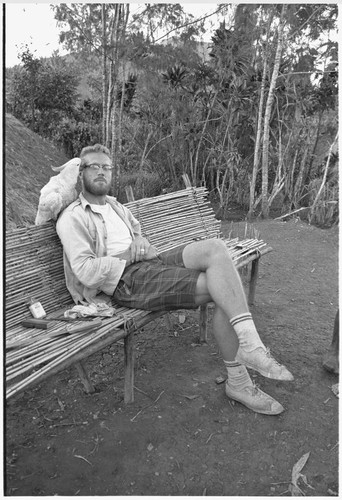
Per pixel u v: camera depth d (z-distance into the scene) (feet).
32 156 19.47
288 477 5.67
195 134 19.16
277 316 9.90
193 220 10.75
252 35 18.22
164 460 5.88
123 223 8.13
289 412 6.79
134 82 19.79
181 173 21.13
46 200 7.29
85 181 7.76
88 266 7.02
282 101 19.69
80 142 23.58
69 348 5.75
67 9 16.44
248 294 10.56
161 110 19.66
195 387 7.36
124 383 7.09
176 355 8.38
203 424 6.52
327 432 6.42
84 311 6.81
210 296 6.70
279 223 17.31
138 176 19.83
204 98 20.06
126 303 7.20
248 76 19.26
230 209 20.39
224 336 6.59
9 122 20.89
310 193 19.29
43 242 7.46
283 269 12.79
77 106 27.07
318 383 7.48
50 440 6.25
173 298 6.79
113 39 17.04
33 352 5.68
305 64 18.84
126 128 22.33
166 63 18.24
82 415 6.75
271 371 6.09
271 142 21.21
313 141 20.84
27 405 7.04
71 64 24.27
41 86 23.99
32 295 7.11
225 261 6.52
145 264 7.27
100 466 5.79
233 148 19.49
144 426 6.44
